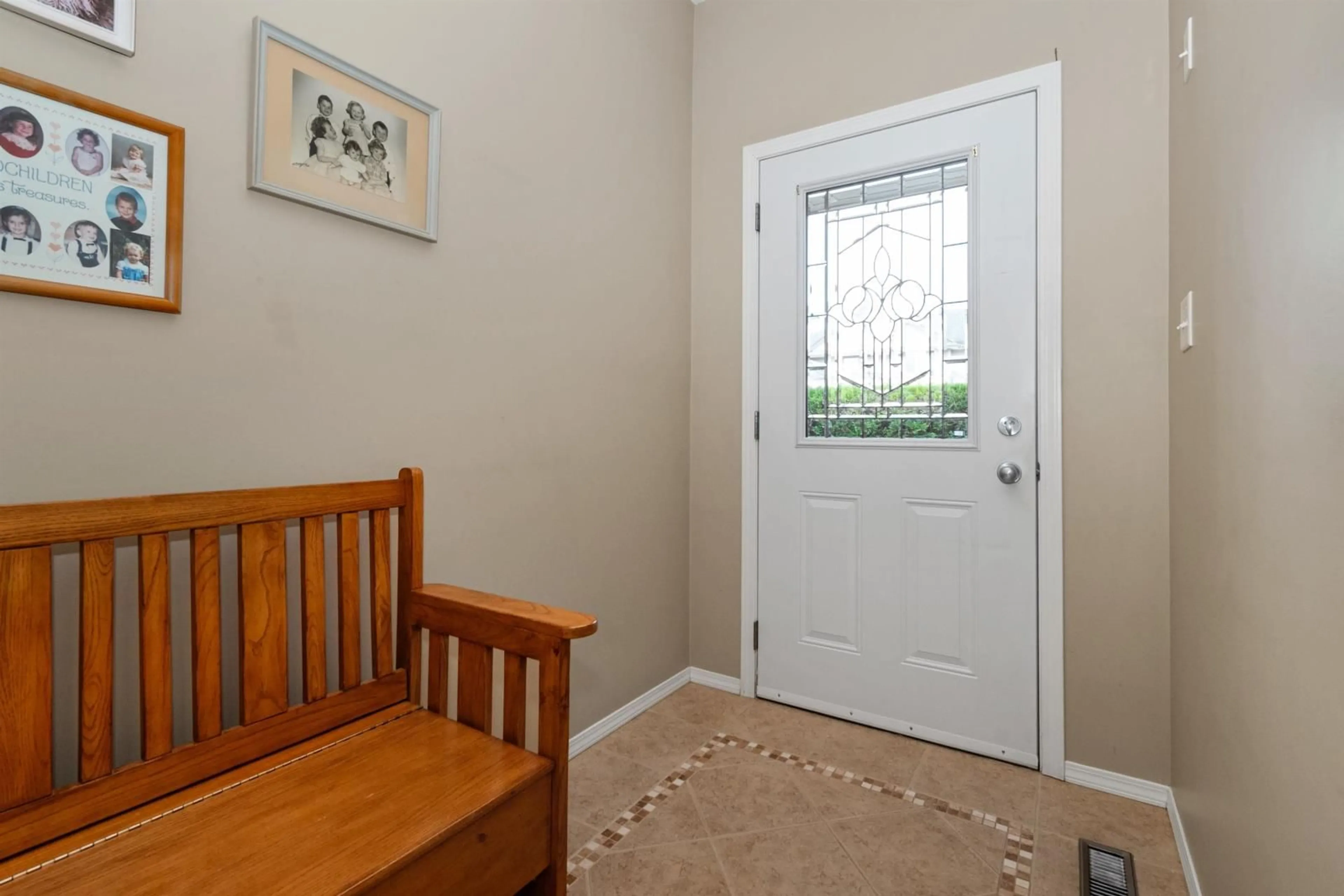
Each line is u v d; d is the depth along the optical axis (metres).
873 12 2.14
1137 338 1.73
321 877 0.76
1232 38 1.07
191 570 0.99
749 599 2.36
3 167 0.89
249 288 1.17
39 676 0.84
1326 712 0.68
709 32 2.48
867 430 2.15
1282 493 0.82
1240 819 1.00
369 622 1.38
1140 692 1.72
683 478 2.45
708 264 2.46
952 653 1.99
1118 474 1.75
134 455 1.03
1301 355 0.75
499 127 1.67
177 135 1.06
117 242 1.00
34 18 0.91
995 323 1.93
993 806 1.67
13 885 0.74
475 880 0.92
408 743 1.10
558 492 1.86
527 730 1.84
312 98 1.25
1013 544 1.90
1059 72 1.84
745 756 1.92
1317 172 0.70
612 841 1.51
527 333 1.76
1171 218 1.66
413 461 1.46
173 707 1.02
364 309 1.36
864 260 2.17
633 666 2.18
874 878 1.39
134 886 0.74
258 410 1.19
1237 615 1.03
